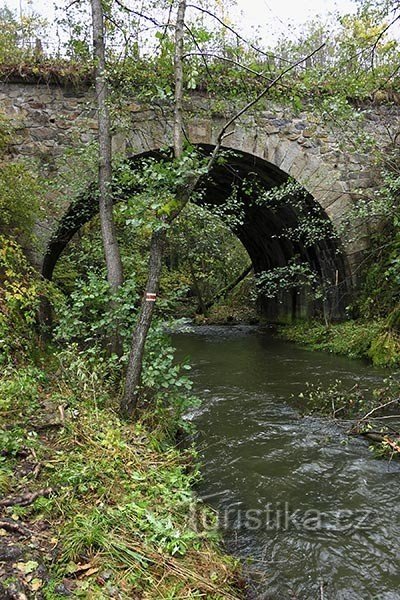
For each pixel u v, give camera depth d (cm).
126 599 182
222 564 234
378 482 351
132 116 776
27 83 756
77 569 191
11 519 213
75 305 462
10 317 503
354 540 277
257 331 1351
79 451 297
